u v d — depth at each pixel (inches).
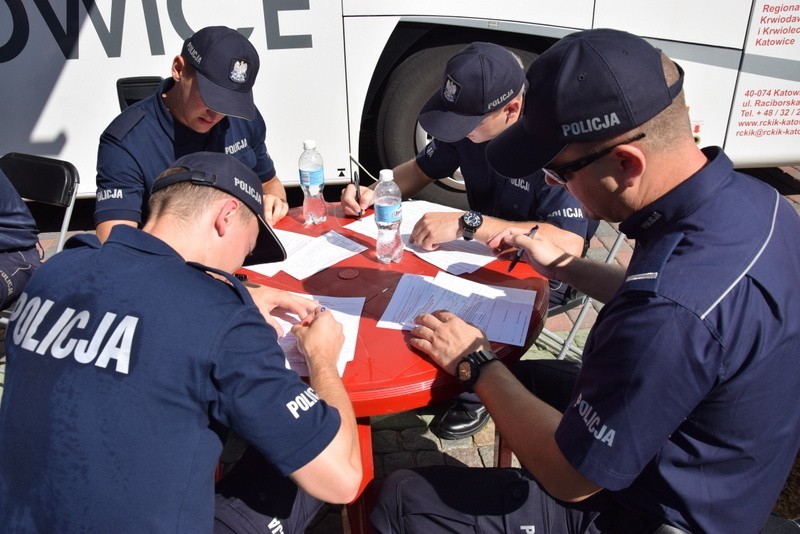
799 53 141.0
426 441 103.1
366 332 67.8
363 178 180.7
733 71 143.4
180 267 48.8
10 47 135.3
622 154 46.8
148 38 136.3
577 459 48.1
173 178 54.3
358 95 147.8
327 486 50.8
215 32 83.5
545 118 48.5
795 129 149.3
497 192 95.7
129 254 48.9
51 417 44.6
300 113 147.9
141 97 126.4
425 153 102.7
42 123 142.7
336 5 138.4
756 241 46.3
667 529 51.4
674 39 141.5
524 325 68.8
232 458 97.3
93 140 145.3
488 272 79.5
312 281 77.7
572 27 141.9
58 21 133.7
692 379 44.2
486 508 59.4
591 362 48.8
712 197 47.2
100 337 45.6
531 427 54.8
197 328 46.0
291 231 91.4
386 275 79.0
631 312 46.1
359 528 66.7
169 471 45.2
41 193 110.1
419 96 155.3
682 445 49.4
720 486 49.7
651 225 49.7
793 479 69.4
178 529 45.5
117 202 89.6
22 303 49.9
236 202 54.7
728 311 43.9
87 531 43.9
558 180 53.9
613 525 55.1
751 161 154.4
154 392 44.9
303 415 48.8
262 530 60.5
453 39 149.6
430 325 65.2
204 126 90.0
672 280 45.2
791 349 46.4
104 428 44.1
